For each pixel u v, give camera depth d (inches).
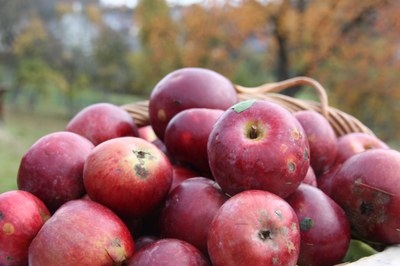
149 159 17.4
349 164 19.7
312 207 18.2
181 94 22.7
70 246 15.4
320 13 119.6
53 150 19.0
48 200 18.9
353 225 19.6
